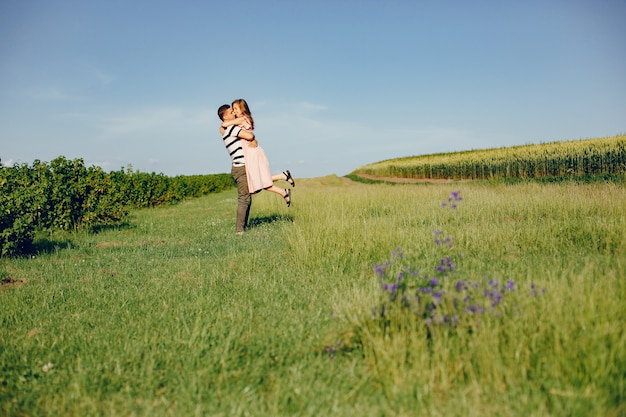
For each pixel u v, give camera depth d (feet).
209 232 28.58
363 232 18.62
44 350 9.87
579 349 7.43
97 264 19.03
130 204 56.08
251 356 8.98
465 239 18.01
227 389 7.73
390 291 9.89
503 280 11.17
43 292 14.40
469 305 9.01
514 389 6.98
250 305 11.71
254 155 26.18
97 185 34.53
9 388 8.34
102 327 11.03
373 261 16.49
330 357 8.79
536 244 16.79
